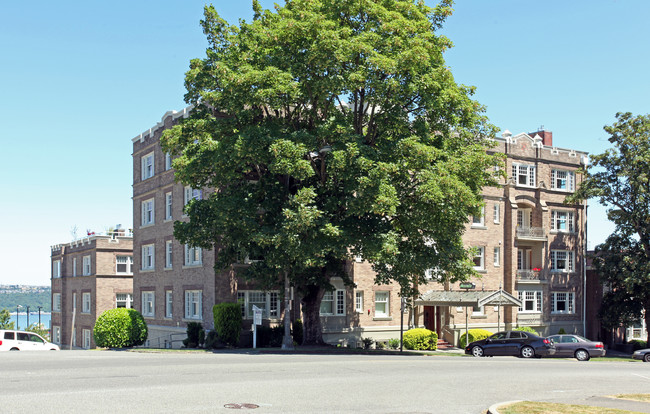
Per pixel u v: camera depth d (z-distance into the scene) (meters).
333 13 30.36
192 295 41.69
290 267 31.59
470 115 32.94
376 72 29.89
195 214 33.25
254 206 30.58
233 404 13.10
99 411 11.82
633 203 49.38
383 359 26.48
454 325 46.91
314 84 28.89
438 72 30.88
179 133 33.06
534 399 15.65
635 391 18.03
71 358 23.16
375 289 44.69
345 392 15.48
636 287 49.25
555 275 52.91
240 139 28.52
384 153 29.34
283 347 32.38
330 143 30.38
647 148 48.44
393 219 32.81
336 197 30.38
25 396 13.34
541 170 52.91
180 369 19.31
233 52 31.73
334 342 42.25
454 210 31.19
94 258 59.72
